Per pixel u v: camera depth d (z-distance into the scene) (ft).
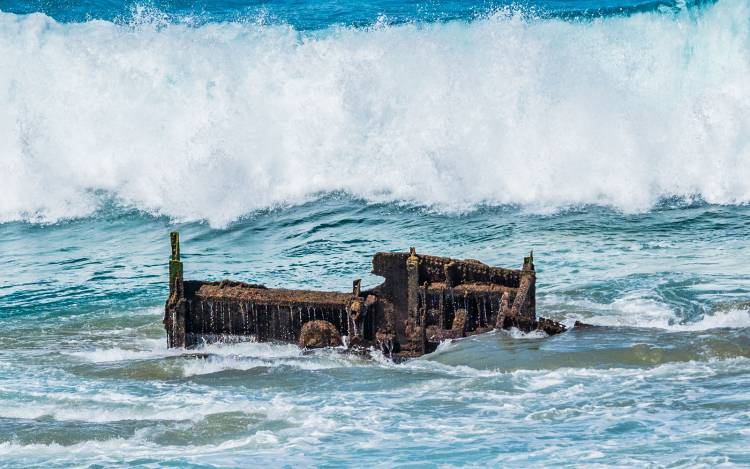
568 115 428.15
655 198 393.91
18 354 245.86
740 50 440.45
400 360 232.73
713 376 209.97
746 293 271.08
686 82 440.04
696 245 330.13
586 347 228.63
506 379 214.69
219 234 383.86
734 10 440.45
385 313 238.89
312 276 314.35
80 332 265.34
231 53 466.70
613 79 437.17
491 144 422.82
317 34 482.28
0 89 465.06
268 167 429.38
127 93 463.83
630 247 330.95
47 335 263.29
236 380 221.46
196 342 244.42
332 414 198.39
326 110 444.14
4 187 434.30
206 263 338.54
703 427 181.88
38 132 453.17
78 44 477.36
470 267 242.99
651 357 221.66
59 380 223.51
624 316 256.11
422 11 545.85
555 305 268.21
